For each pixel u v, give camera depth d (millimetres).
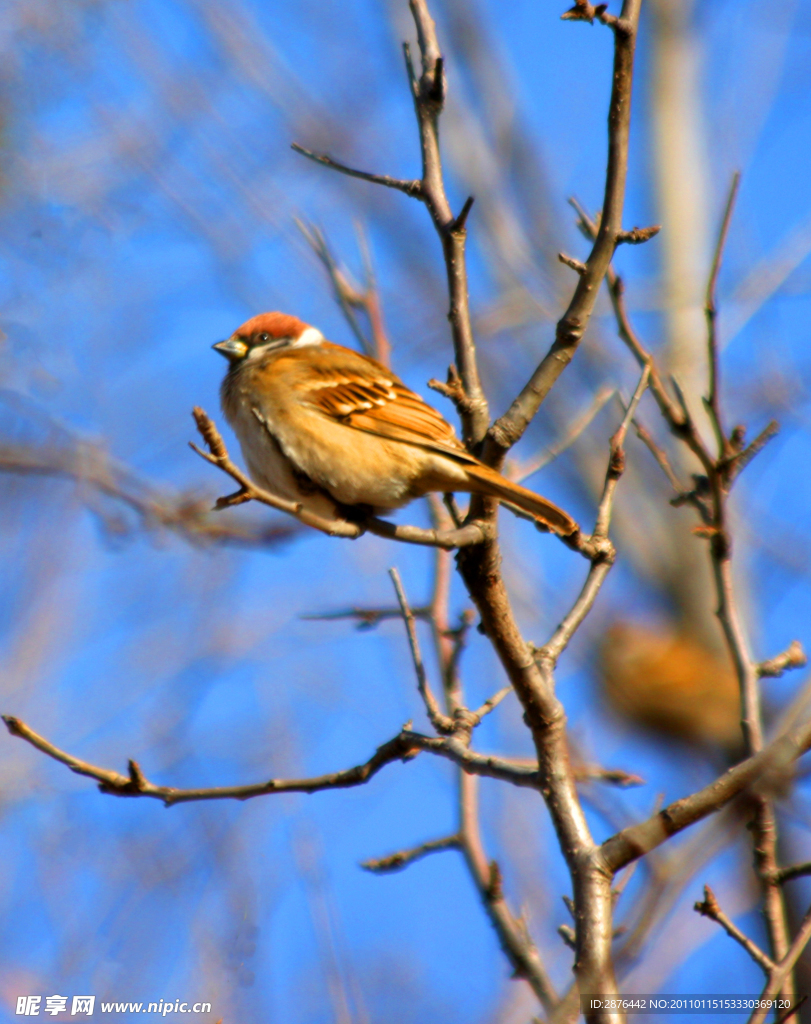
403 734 7598
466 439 7992
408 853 8633
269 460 9906
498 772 7191
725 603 7984
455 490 8180
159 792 7527
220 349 10734
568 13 6832
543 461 9211
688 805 6289
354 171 7984
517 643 7195
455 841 8602
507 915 8039
